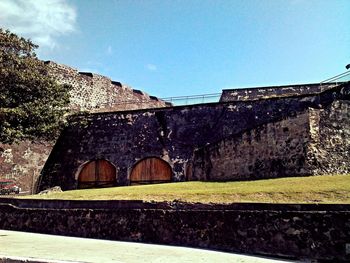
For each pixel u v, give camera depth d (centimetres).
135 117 2044
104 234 1006
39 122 1636
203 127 1905
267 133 1410
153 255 721
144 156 1956
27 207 1193
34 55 1775
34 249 779
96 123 2108
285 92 2256
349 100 1380
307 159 1282
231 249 812
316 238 726
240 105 1870
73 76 2439
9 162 1873
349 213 707
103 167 2023
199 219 882
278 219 777
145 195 1085
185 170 1862
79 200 1099
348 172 1288
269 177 1345
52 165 2089
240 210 834
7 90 1573
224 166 1530
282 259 727
